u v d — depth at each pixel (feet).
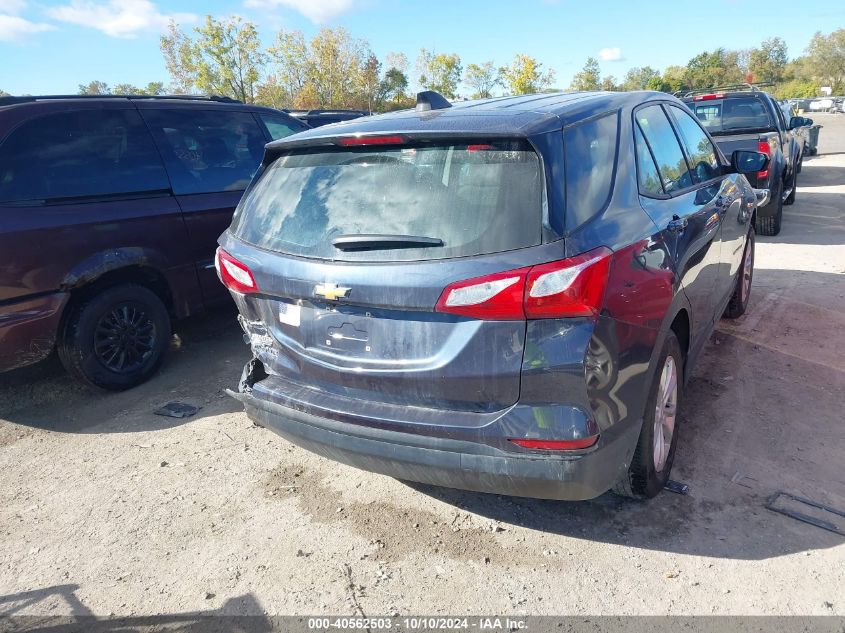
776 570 8.88
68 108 15.37
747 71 303.89
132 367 16.21
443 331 8.32
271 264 9.71
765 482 10.84
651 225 9.70
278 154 10.88
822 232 29.78
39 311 14.06
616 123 10.28
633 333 8.65
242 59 127.13
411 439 8.70
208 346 18.92
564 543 9.77
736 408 13.37
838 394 13.70
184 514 11.13
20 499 11.85
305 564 9.74
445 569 9.43
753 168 16.20
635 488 10.06
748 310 19.21
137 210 15.85
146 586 9.50
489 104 10.25
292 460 12.70
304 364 9.73
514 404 8.14
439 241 8.25
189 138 17.80
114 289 15.58
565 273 7.70
